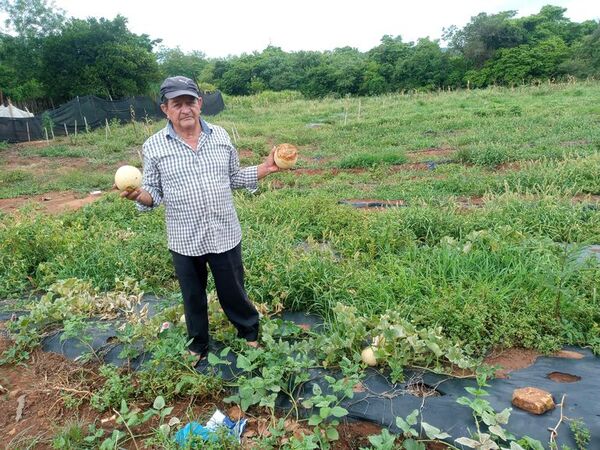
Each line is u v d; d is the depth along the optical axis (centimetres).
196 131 315
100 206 859
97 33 3612
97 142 2052
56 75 3644
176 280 536
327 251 513
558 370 329
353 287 452
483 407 262
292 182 1099
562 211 618
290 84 5416
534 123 1575
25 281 568
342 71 4625
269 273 468
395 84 4462
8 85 3706
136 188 306
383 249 550
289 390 320
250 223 677
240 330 361
